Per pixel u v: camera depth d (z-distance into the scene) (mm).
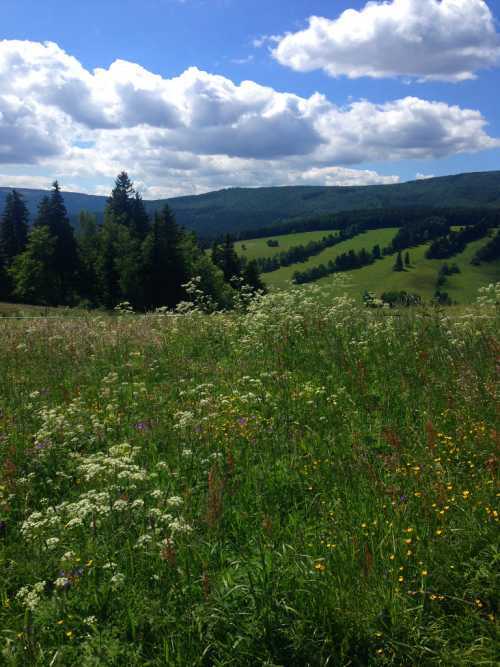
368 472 4207
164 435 5766
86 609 3049
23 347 10656
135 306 69438
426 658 2543
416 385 6352
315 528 3682
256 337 9953
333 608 2801
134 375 8734
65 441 5719
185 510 3941
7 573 3453
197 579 3219
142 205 98188
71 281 75250
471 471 4059
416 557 3154
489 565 3029
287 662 2645
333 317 10430
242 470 4676
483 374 5926
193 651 2676
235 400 6590
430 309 9469
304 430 5363
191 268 72125
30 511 4266
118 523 3832
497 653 2504
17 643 2783
